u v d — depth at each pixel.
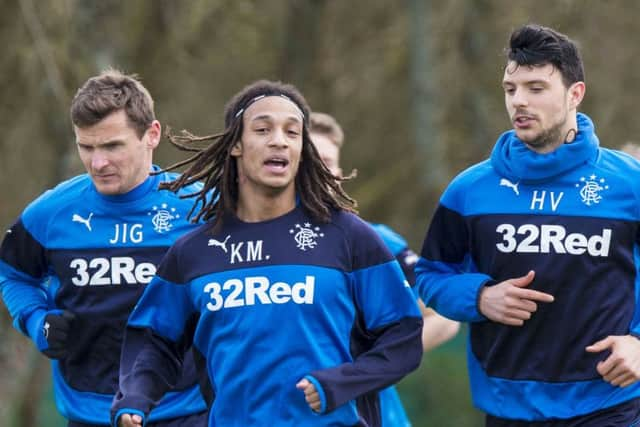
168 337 16.62
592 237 17.16
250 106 16.05
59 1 32.06
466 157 41.06
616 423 17.19
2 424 34.69
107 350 18.92
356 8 41.81
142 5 36.28
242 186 16.31
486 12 38.59
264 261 15.95
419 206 43.50
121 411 15.99
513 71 16.98
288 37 40.31
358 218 16.42
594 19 36.34
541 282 17.22
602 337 17.14
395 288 16.20
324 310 15.80
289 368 15.70
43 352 18.64
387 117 42.94
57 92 31.58
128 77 18.69
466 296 17.41
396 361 15.91
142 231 18.89
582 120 17.69
